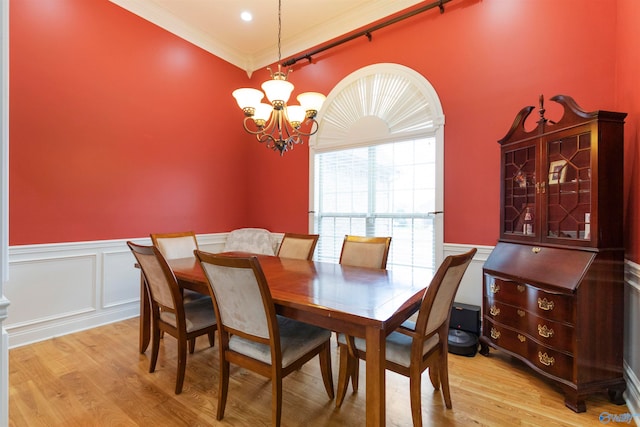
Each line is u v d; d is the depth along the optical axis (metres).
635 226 1.83
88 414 1.66
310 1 3.18
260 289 1.39
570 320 1.75
